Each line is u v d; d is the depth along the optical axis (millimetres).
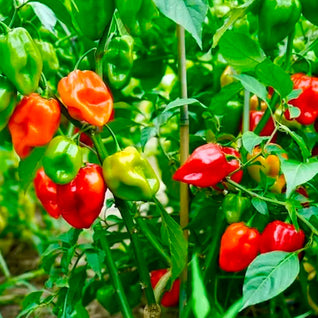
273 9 566
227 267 590
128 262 764
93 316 985
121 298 596
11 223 1333
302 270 653
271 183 604
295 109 557
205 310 572
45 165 522
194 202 750
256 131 639
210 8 701
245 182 655
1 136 629
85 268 672
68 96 514
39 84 528
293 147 688
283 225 568
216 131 696
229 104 678
